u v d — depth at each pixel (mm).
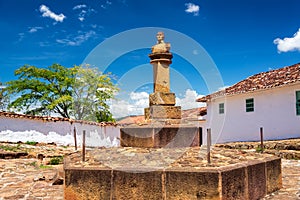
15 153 13156
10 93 27641
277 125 16703
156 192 5023
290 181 7551
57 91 27734
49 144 17734
